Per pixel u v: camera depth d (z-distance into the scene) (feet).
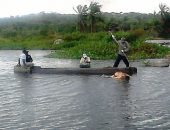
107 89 82.38
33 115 61.16
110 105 66.69
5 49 280.31
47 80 98.37
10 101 71.87
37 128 54.19
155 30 365.20
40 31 360.48
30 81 97.14
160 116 59.00
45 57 187.01
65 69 110.63
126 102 68.80
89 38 244.83
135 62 145.89
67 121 57.36
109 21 346.13
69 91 81.15
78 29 334.44
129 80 95.30
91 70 108.27
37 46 279.08
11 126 55.31
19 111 63.87
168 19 365.61
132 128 53.16
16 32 367.66
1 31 382.42
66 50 202.69
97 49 175.73
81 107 65.77
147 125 54.44
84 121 57.11
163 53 171.73
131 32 191.83
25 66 115.65
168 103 67.62
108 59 165.37
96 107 65.51
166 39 343.46
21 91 82.53
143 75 104.73
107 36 194.70
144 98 72.08
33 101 71.51
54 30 361.92
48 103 69.46
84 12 333.01
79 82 93.56
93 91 80.33
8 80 99.71
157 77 100.37
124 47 107.76
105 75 105.81
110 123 55.77
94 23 330.34
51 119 58.59
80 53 178.60
